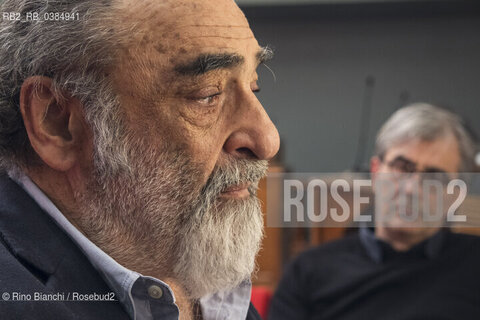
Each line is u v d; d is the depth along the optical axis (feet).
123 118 2.47
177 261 2.62
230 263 2.61
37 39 2.51
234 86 2.57
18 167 2.60
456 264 6.44
